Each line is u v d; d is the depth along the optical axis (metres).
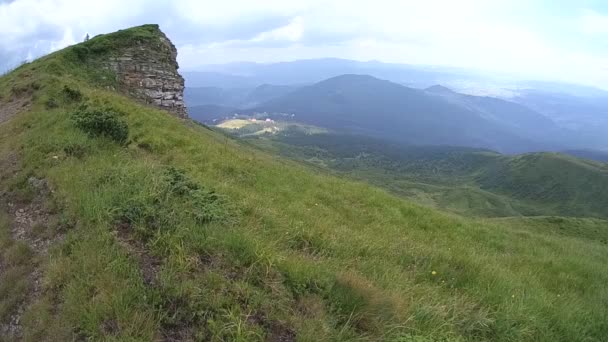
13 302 7.45
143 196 9.02
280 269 7.45
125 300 6.21
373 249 11.51
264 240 8.70
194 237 7.75
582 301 11.24
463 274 11.09
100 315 6.07
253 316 6.27
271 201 14.28
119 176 10.53
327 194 19.28
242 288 6.61
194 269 7.05
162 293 6.41
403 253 11.91
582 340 8.70
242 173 18.72
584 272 15.12
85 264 7.12
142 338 5.62
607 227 59.41
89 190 9.83
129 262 7.05
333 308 6.83
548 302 9.93
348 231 13.05
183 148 19.56
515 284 10.99
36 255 8.53
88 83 35.53
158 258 7.38
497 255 15.69
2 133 18.61
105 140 15.61
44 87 25.91
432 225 19.16
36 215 10.27
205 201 10.09
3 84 33.06
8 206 11.21
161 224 8.12
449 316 7.84
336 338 6.06
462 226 20.61
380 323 6.68
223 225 8.90
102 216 8.48
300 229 10.91
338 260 9.50
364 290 7.39
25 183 12.09
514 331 7.96
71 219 9.04
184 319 6.12
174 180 10.73
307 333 5.98
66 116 17.59
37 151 13.85
